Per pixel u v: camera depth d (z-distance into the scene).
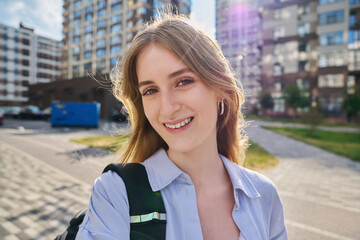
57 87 33.81
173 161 0.72
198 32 0.67
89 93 26.84
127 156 0.90
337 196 4.27
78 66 41.75
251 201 0.76
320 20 30.52
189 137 0.63
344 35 29.19
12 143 8.62
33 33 67.75
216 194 0.72
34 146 8.01
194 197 0.65
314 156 8.46
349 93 29.12
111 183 0.63
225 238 0.66
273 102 32.31
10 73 63.88
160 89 0.62
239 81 0.81
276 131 16.92
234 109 0.91
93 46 39.19
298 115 30.77
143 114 0.85
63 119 15.57
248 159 6.93
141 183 0.63
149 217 0.58
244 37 44.34
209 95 0.65
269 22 33.47
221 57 0.73
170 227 0.58
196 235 0.60
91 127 15.64
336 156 8.52
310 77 30.97
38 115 23.23
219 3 19.72
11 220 2.95
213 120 0.66
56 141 9.17
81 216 0.68
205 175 0.73
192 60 0.60
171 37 0.60
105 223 0.57
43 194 3.82
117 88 0.85
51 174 4.86
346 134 15.87
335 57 29.70
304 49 31.44
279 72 32.94
